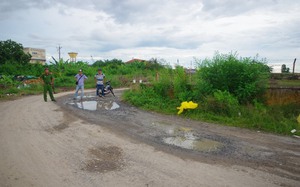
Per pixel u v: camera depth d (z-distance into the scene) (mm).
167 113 10266
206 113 9578
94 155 5199
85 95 16516
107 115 9453
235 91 10898
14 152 5270
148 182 4062
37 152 5293
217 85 11289
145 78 29469
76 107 11141
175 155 5312
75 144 5859
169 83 12961
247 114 9148
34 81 22406
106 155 5211
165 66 14023
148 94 13047
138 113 10102
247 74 10664
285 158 5297
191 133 7172
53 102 12586
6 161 4805
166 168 4625
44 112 9625
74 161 4863
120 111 10430
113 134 6766
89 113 9719
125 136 6625
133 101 12445
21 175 4234
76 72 29859
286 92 10570
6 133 6621
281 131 7535
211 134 7121
